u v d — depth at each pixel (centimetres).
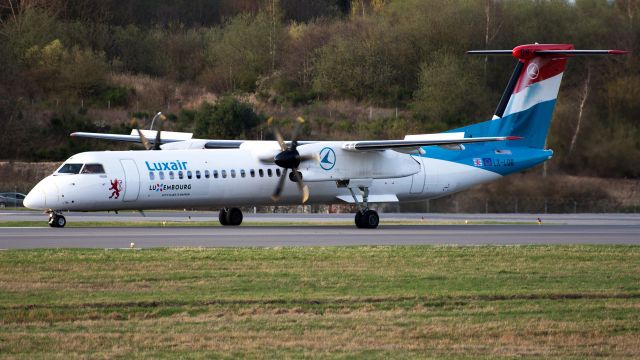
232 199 11525
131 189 10756
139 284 6328
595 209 19275
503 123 12562
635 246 9188
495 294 6150
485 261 7781
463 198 19038
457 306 5775
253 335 4969
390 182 12188
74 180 10544
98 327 5081
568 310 5688
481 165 12656
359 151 11631
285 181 11825
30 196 10544
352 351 4678
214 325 5181
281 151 11162
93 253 7806
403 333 5059
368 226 11831
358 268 7225
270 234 10219
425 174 12381
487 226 12838
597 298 6081
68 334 4916
